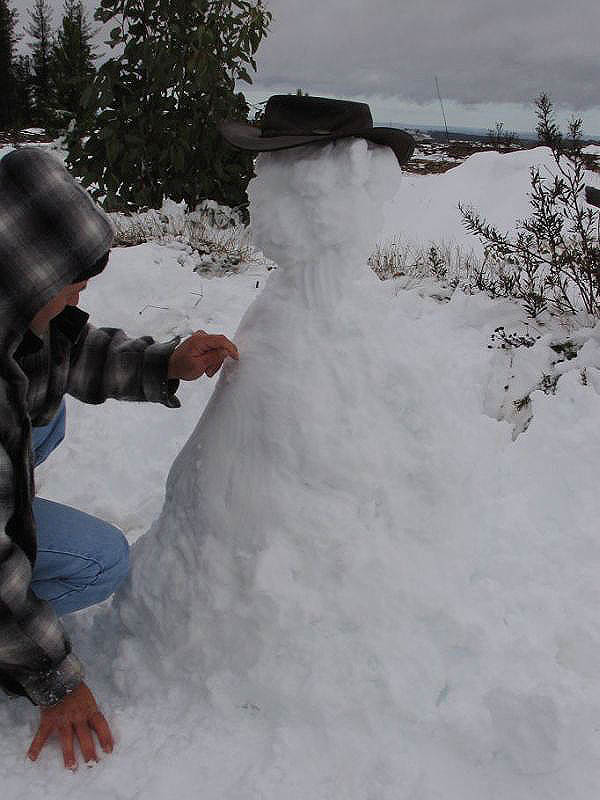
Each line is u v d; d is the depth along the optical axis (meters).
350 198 1.65
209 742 1.76
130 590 1.99
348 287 1.81
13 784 1.71
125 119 6.60
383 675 1.77
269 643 1.76
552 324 4.44
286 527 1.75
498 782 1.70
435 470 1.83
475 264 5.94
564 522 2.57
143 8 6.36
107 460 3.16
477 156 9.19
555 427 3.20
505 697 1.73
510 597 2.08
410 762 1.70
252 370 1.81
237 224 6.83
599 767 1.72
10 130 23.66
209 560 1.81
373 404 1.79
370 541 1.78
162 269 5.32
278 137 1.67
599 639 2.04
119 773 1.71
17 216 1.46
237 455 1.80
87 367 2.06
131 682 1.92
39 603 1.68
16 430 1.58
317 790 1.66
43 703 1.73
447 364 3.92
